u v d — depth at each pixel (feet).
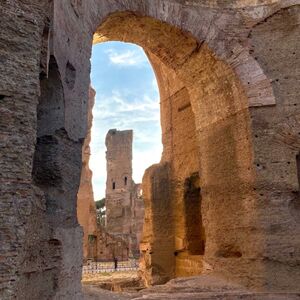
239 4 33.35
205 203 34.86
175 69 36.73
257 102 31.12
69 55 21.95
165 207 44.68
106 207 129.39
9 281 13.88
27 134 15.37
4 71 15.28
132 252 104.06
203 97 35.70
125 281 45.01
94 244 89.81
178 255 43.24
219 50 32.24
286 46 32.22
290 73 31.68
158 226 44.19
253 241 29.66
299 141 30.42
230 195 32.19
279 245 28.86
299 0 32.09
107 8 27.14
